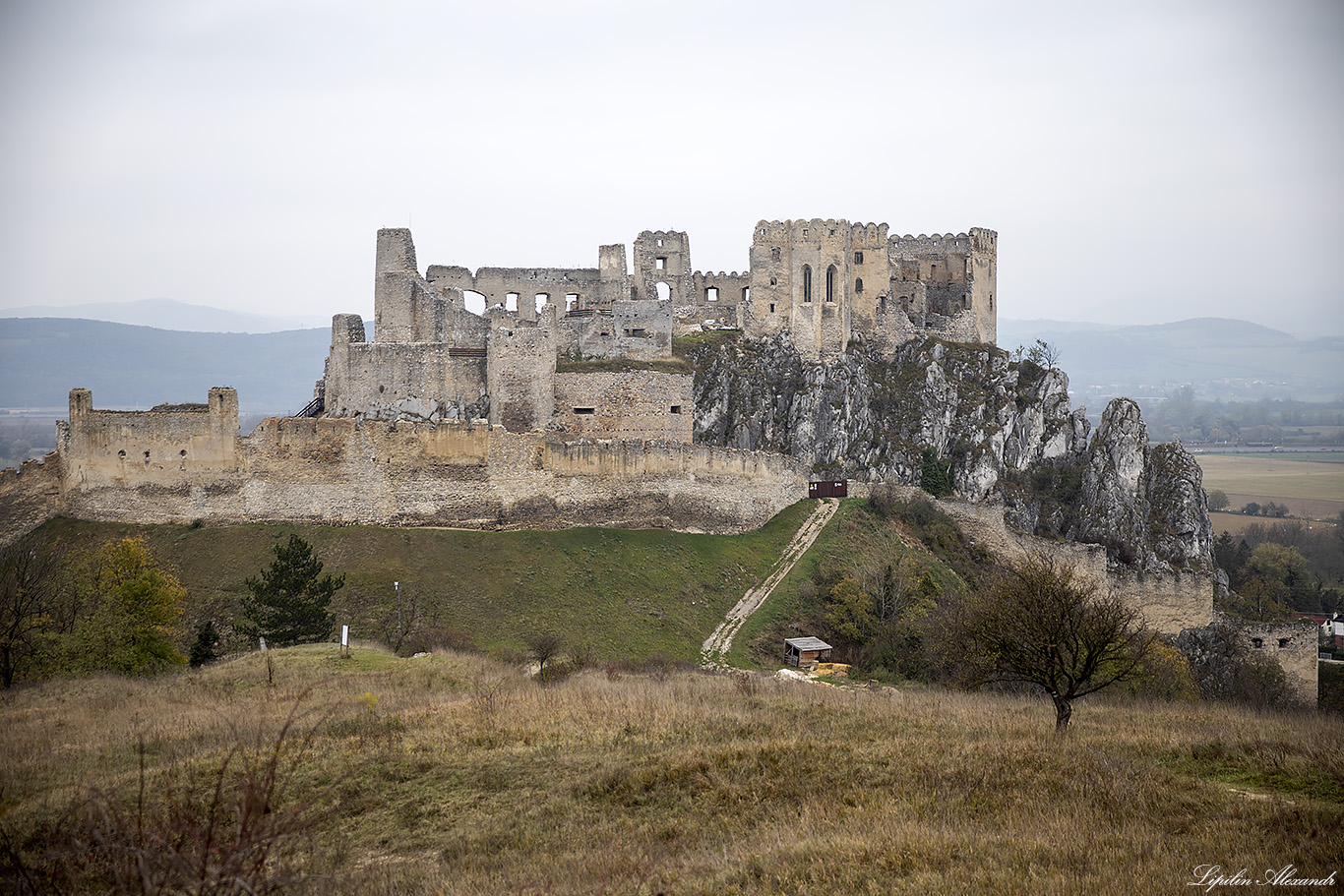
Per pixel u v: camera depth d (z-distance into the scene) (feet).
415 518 253.03
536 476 264.11
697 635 237.45
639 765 111.55
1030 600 132.46
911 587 260.62
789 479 322.14
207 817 92.94
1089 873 80.79
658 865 86.33
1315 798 101.24
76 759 116.06
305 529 245.24
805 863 84.84
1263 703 234.99
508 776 109.91
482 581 234.58
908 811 97.19
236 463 247.91
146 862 58.70
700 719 133.28
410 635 208.33
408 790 106.93
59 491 248.32
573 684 163.63
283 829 62.13
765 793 104.68
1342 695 303.48
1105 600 144.05
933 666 217.15
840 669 221.66
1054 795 101.40
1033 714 147.13
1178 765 113.50
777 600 257.75
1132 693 189.98
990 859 84.12
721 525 295.07
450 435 255.70
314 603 200.95
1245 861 82.28
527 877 84.23
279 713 136.36
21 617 173.99
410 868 87.61
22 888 71.05
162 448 246.68
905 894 78.07
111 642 176.35
